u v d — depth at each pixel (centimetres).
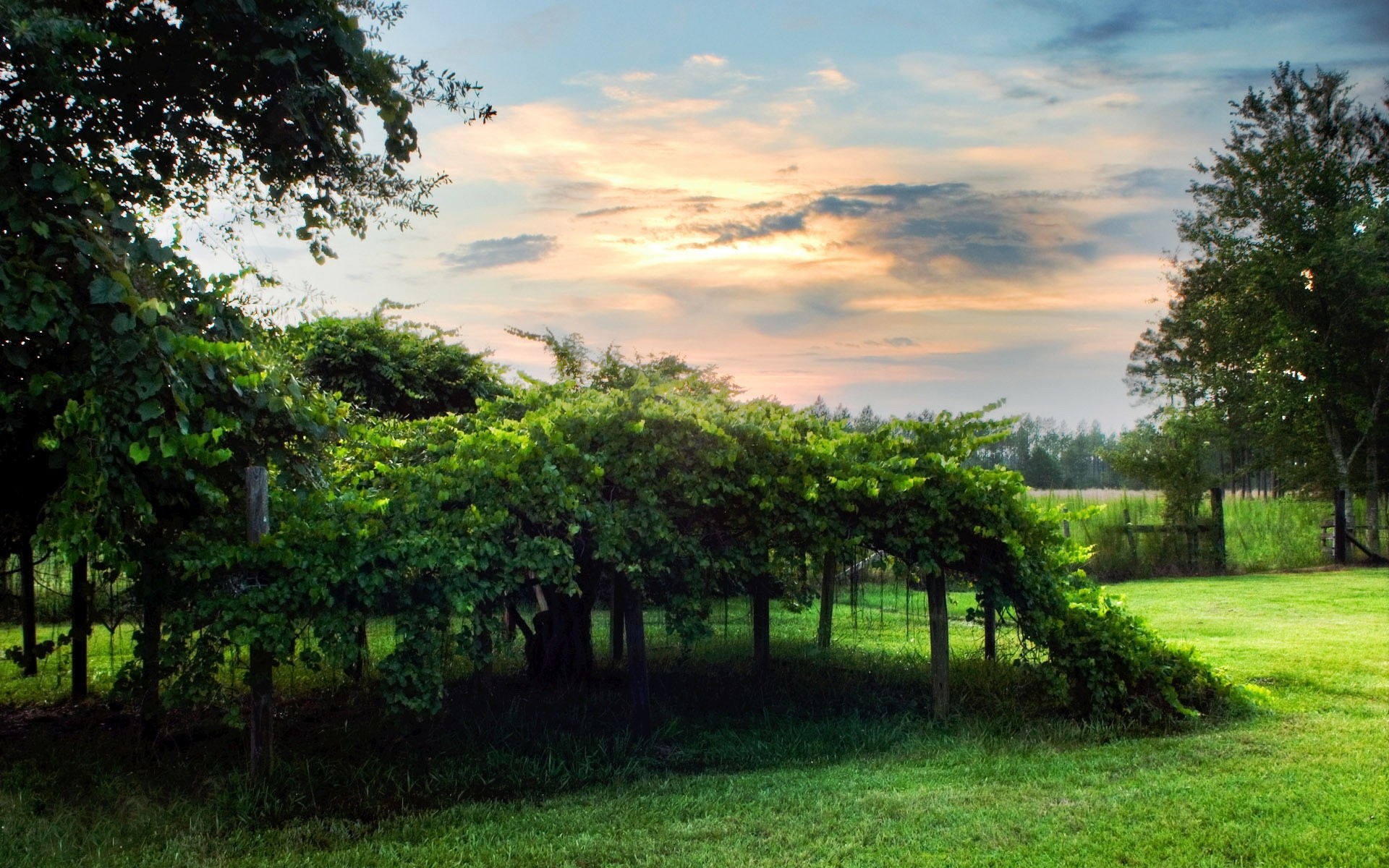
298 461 714
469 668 977
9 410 599
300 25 791
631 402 770
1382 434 2700
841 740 753
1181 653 841
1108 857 504
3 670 973
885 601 1603
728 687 921
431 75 918
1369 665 1015
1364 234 2644
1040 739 755
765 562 796
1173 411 2494
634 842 529
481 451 734
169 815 566
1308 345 2634
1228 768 654
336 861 505
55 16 651
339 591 627
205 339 704
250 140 876
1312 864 492
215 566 591
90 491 577
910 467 837
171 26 796
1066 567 924
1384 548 2542
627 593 752
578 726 770
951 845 522
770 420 857
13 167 641
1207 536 2206
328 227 946
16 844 508
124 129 827
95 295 588
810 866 495
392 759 678
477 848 523
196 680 604
